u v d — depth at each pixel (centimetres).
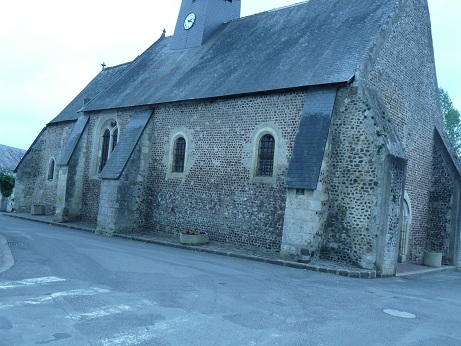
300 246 1184
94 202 2023
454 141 2920
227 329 536
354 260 1176
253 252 1309
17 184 2586
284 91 1358
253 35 1797
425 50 1630
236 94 1459
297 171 1205
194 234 1451
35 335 464
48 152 2561
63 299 614
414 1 1535
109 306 596
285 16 1781
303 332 553
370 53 1280
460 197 1588
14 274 764
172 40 2188
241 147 1457
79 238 1425
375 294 857
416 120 1555
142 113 1806
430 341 562
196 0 2109
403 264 1473
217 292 738
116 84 2197
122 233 1666
